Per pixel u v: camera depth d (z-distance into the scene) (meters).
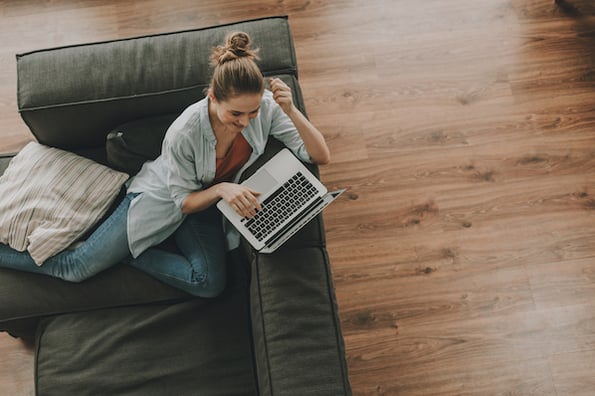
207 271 1.92
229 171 1.92
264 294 1.76
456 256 2.42
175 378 1.87
